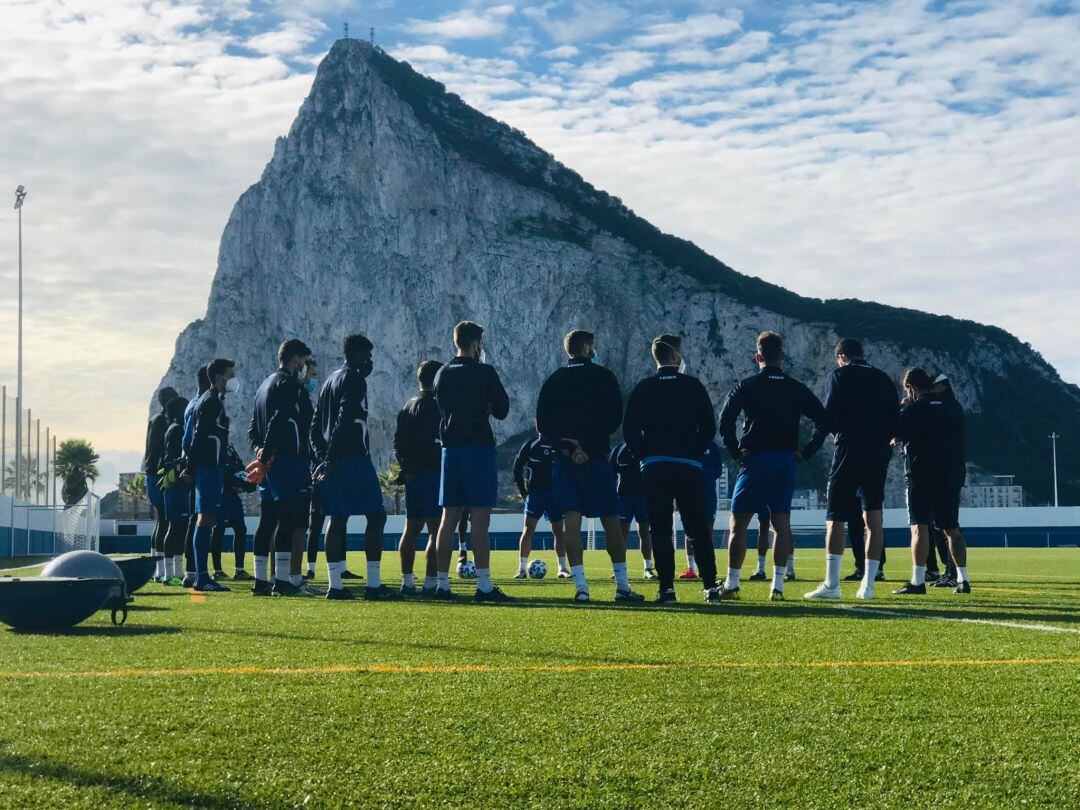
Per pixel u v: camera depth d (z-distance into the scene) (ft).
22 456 147.23
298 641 16.71
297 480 31.14
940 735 10.12
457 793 8.23
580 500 27.32
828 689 12.30
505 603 26.40
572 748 9.53
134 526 176.45
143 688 12.10
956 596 29.94
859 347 28.73
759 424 28.45
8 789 7.98
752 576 41.70
